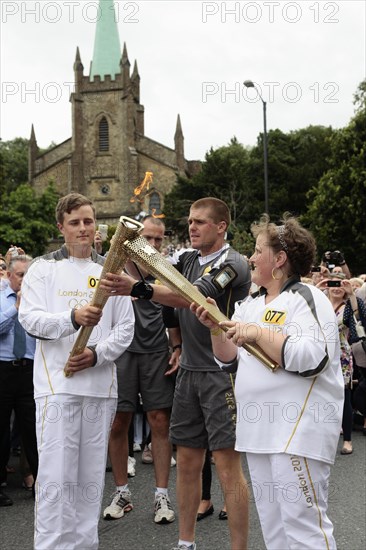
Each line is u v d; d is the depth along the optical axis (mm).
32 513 5172
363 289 8602
